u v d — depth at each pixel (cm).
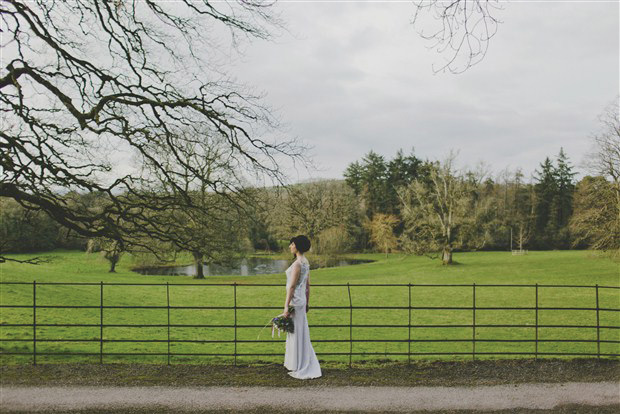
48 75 1000
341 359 1292
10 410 659
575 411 679
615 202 3869
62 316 2078
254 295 3278
